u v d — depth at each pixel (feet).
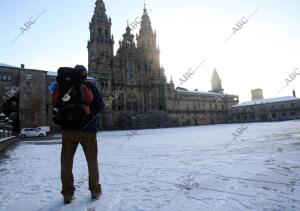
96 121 12.78
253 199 10.80
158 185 14.24
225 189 12.66
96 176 12.21
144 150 36.47
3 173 20.18
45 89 184.14
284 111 326.65
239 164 19.80
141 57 295.69
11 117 168.45
